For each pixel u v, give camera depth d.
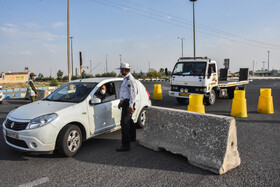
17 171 3.86
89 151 4.78
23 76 62.16
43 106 4.70
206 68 10.23
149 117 5.00
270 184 3.32
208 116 3.96
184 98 11.86
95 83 5.34
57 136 4.29
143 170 3.83
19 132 4.11
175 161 4.20
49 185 3.38
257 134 5.87
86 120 4.77
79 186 3.33
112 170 3.85
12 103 13.38
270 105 8.75
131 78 4.62
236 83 13.03
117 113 5.52
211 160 3.76
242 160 4.20
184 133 4.26
